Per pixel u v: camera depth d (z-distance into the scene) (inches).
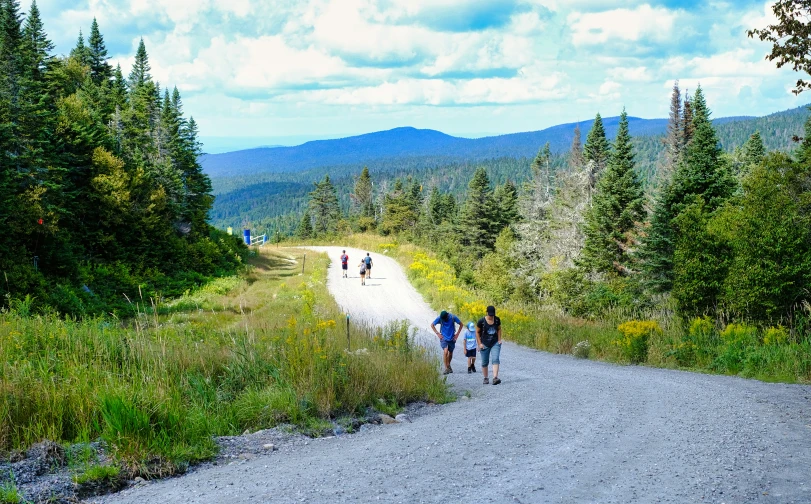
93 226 1307.8
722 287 778.2
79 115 1418.6
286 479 199.0
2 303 748.0
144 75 2751.0
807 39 404.2
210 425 270.1
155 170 1667.1
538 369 583.2
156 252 1435.8
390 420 330.0
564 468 209.8
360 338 553.9
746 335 608.4
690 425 283.7
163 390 278.2
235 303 1119.0
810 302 708.7
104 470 198.8
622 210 1262.3
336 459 228.7
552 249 1545.3
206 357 374.0
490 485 189.0
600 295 1085.8
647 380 482.3
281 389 326.6
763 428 274.8
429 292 1317.7
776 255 724.7
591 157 2239.2
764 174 837.8
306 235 4790.8
